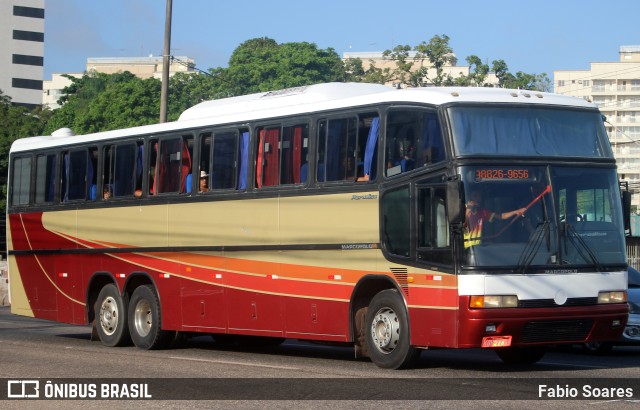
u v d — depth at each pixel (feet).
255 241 56.70
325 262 52.13
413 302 47.26
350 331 50.72
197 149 61.77
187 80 330.95
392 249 48.42
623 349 67.72
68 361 54.85
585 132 48.49
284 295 54.65
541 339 45.93
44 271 74.59
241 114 58.54
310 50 336.90
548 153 47.19
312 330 53.01
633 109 620.08
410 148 47.93
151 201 65.05
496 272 44.96
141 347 65.67
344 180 51.37
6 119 233.14
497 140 46.50
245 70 334.24
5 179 209.67
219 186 59.67
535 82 283.38
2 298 120.06
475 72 281.54
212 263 59.93
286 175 54.90
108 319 68.23
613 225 48.08
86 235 70.64
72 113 293.02
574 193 47.24
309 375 46.57
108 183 69.05
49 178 74.49
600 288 47.06
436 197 46.32
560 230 46.47
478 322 44.47
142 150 66.28
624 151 620.49
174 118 287.48
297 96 56.34
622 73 623.36
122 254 67.31
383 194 49.03
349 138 51.29
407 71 289.74
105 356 58.44
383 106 49.60
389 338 48.85
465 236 45.03
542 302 45.60
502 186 45.91
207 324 60.44
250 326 57.11
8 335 76.69
